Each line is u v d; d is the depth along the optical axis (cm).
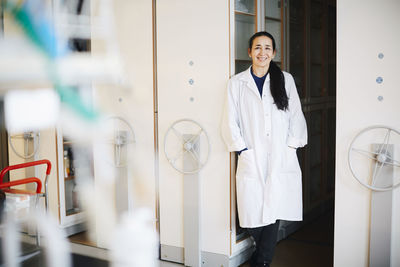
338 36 220
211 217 269
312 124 376
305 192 359
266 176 251
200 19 264
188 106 272
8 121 352
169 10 274
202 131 267
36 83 340
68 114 328
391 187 210
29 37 349
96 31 302
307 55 361
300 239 326
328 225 360
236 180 257
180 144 275
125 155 295
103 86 305
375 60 211
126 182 294
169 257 285
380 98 211
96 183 308
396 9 204
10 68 345
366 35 213
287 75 257
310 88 372
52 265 270
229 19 255
